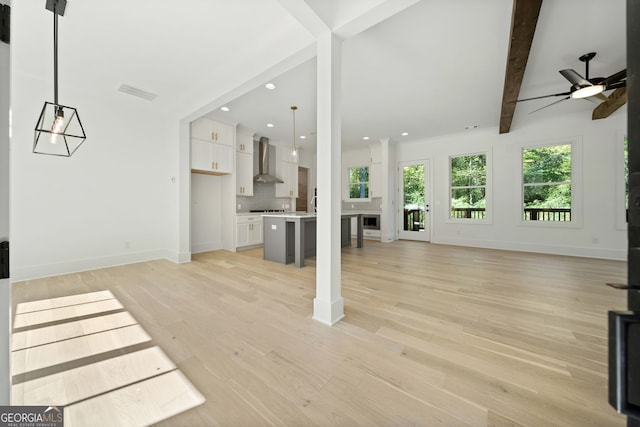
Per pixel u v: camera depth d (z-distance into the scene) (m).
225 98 3.12
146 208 4.09
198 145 4.40
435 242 6.06
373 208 6.88
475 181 5.57
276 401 1.21
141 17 2.15
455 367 1.45
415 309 2.23
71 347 1.64
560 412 1.14
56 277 3.16
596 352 1.58
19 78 2.96
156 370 1.42
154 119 4.17
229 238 5.16
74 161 3.38
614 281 3.02
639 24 0.41
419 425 1.08
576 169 4.45
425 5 2.02
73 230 3.38
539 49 2.57
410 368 1.44
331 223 2.00
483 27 2.27
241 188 5.39
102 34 2.36
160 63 2.84
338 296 2.06
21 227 3.00
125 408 1.16
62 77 3.07
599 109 3.96
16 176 2.96
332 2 1.90
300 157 7.27
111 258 3.73
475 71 3.02
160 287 2.81
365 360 1.51
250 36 2.42
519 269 3.57
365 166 7.03
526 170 4.99
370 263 3.96
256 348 1.64
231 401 1.21
